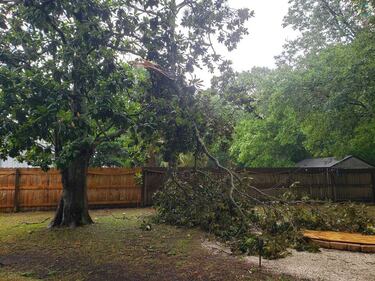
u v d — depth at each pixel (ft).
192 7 24.71
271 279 15.44
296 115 46.65
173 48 22.65
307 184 50.06
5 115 16.19
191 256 19.58
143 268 17.58
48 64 20.99
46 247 22.02
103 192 43.04
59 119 15.69
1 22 17.90
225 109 24.34
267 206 22.40
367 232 23.85
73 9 19.72
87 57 20.10
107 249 21.43
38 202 40.63
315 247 20.65
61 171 28.78
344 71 38.04
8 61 19.30
